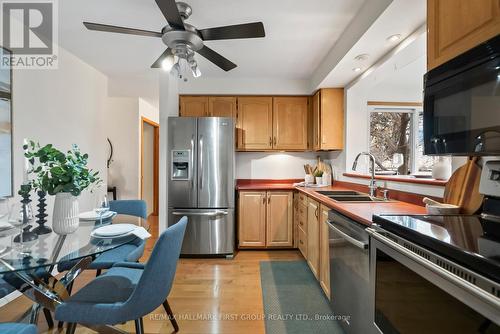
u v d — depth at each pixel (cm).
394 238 106
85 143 299
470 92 95
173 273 140
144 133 536
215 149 305
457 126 101
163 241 121
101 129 332
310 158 387
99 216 181
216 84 346
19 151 210
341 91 318
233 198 308
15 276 135
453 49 108
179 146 304
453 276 74
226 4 185
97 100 323
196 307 199
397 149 348
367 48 209
